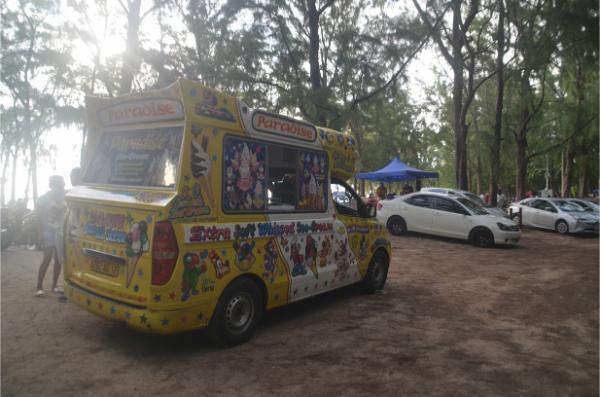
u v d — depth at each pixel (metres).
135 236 4.04
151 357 4.25
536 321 6.05
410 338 5.14
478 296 7.35
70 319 5.26
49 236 6.20
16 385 3.58
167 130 4.29
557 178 49.72
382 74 15.91
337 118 15.32
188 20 15.17
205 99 4.27
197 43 15.49
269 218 4.93
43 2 20.73
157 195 4.09
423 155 46.34
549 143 32.59
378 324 5.61
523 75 19.94
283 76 16.09
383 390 3.80
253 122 4.75
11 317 5.25
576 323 6.01
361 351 4.66
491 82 28.95
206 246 4.18
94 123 5.02
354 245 6.45
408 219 15.02
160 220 3.88
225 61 15.34
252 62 15.55
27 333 4.75
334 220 6.00
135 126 4.61
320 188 5.80
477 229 13.42
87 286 4.55
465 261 10.87
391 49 15.85
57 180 6.24
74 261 4.82
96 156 4.97
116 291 4.20
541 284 8.45
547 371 4.36
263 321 5.53
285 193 5.24
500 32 21.05
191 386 3.70
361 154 30.78
